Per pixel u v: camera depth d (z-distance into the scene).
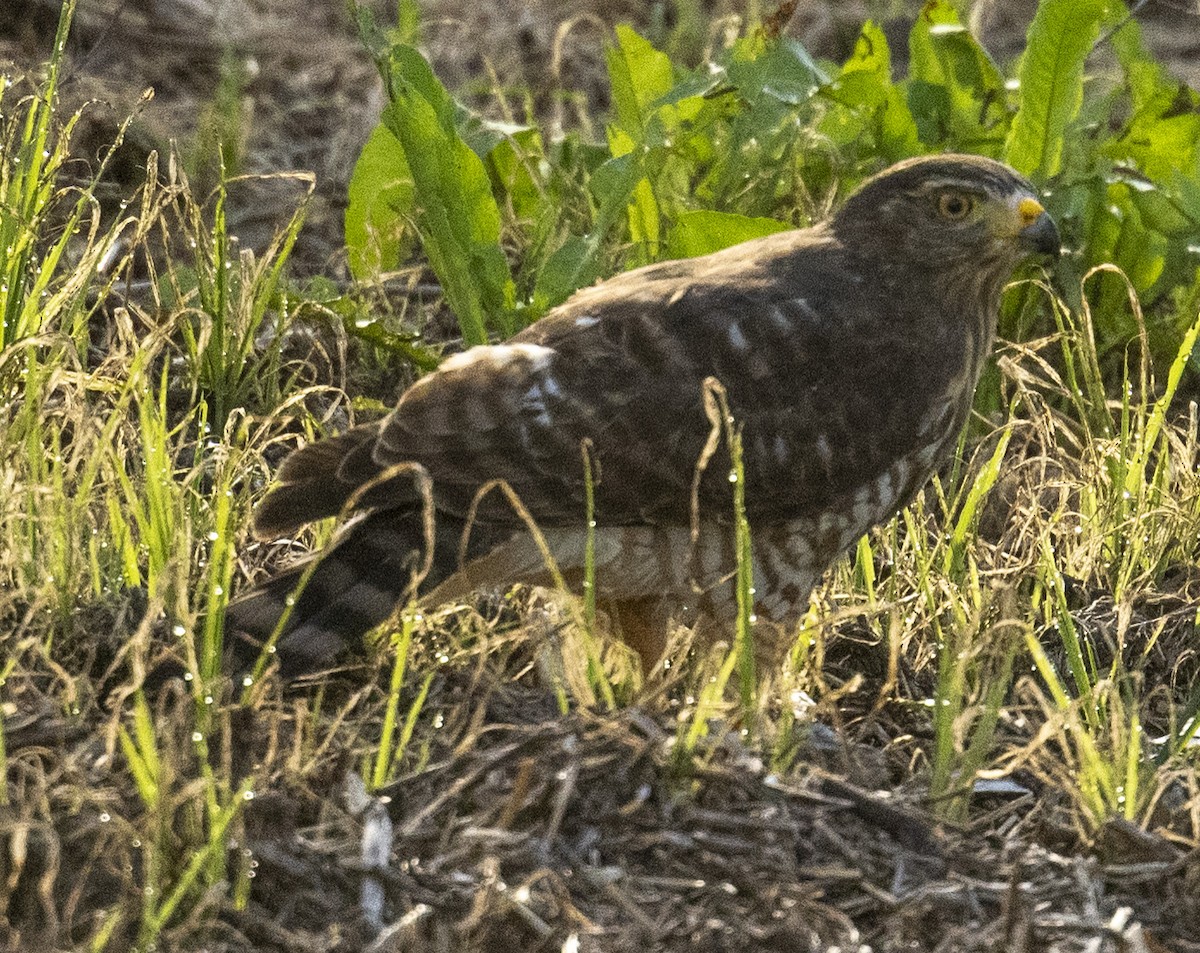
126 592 7.43
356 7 10.49
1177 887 6.52
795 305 7.85
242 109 13.34
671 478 7.49
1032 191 8.21
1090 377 9.98
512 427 7.30
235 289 10.35
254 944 5.93
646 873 6.34
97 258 9.25
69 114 11.67
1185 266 11.22
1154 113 11.69
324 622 7.05
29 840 5.96
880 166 11.62
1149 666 8.60
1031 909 6.31
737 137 11.29
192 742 6.43
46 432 8.36
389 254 11.18
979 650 7.31
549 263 10.23
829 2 16.38
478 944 5.94
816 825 6.60
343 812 6.44
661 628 7.99
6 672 6.61
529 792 6.49
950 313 8.28
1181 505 9.44
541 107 14.64
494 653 7.86
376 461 7.19
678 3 15.68
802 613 8.16
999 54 15.76
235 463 8.27
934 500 10.03
